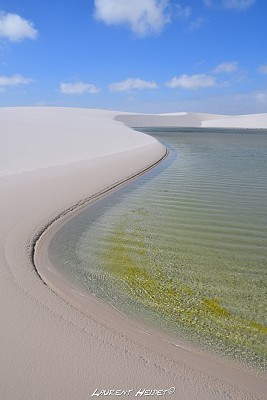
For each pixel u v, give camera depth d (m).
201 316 4.51
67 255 6.44
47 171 14.28
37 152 20.25
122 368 3.28
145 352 3.59
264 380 3.33
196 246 7.06
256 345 3.93
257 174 15.71
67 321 4.03
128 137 33.97
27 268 5.48
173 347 3.77
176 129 75.88
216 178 14.78
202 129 76.44
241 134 54.66
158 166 18.48
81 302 4.62
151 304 4.77
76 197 10.65
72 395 2.91
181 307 4.72
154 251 6.78
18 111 85.12
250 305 4.83
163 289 5.24
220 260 6.37
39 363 3.27
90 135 33.03
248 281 5.56
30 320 3.98
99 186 12.49
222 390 3.12
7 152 19.67
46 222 8.06
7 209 8.62
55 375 3.13
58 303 4.45
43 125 40.88
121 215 9.23
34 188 11.08
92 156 19.72
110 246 7.00
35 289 4.78
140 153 22.44
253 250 6.86
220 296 5.06
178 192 12.08
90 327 3.96
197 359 3.58
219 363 3.54
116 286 5.28
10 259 5.74
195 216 9.17
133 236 7.62
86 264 6.08
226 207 10.05
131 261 6.28
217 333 4.13
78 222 8.48
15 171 13.96
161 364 3.41
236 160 21.03
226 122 102.44
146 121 101.62
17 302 4.37
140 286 5.31
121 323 4.18
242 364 3.56
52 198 10.15
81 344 3.61
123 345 3.68
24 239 6.82
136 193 11.91
